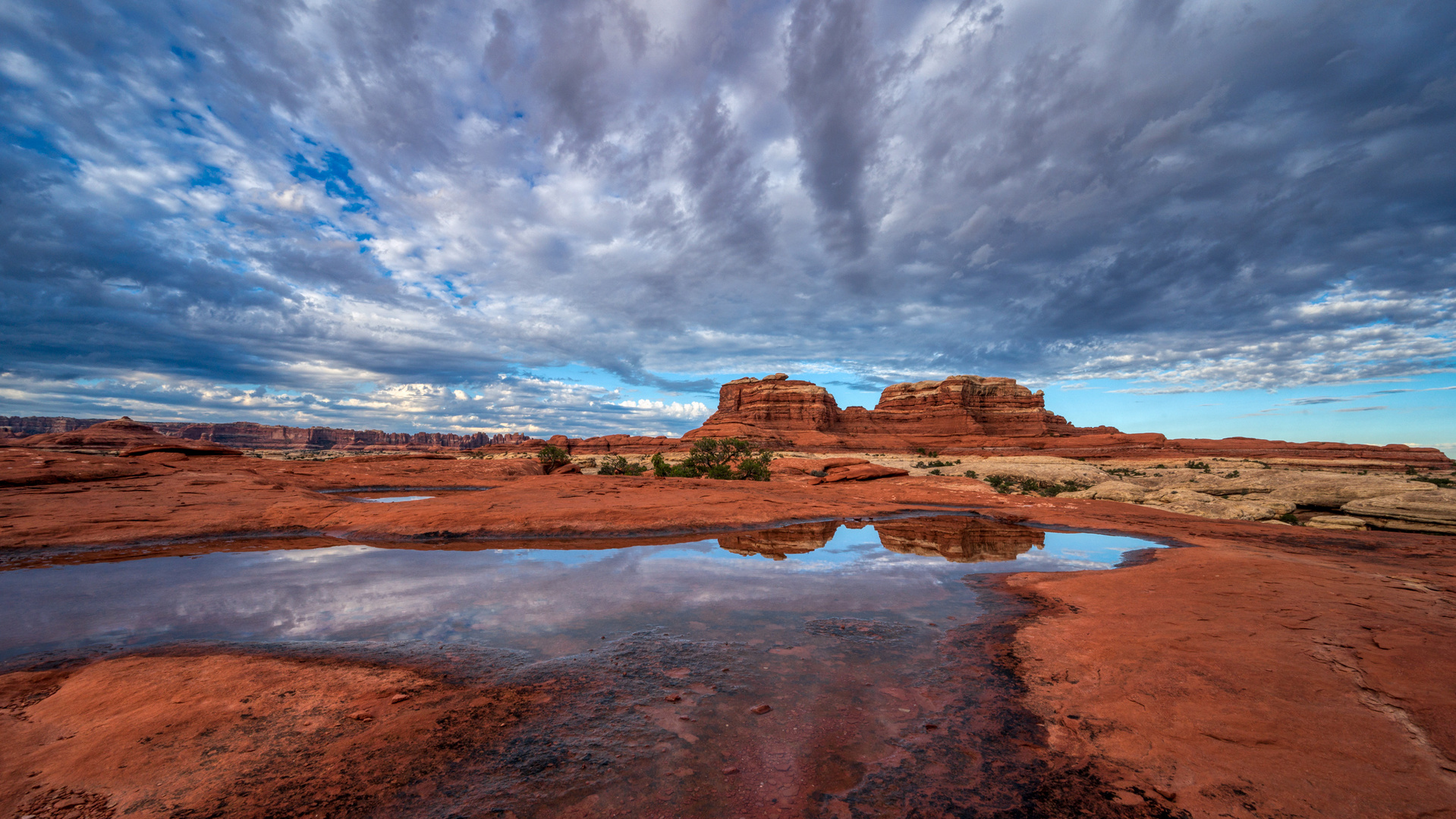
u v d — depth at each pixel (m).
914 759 3.97
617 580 10.05
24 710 4.75
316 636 6.86
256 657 6.06
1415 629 6.21
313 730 4.34
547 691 5.21
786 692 5.20
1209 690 4.82
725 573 10.71
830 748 4.15
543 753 4.04
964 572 11.17
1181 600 8.12
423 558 12.20
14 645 6.55
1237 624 6.72
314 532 15.57
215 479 22.84
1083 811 3.28
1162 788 3.46
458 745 4.13
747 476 36.31
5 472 19.30
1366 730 3.92
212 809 3.26
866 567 11.50
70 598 8.70
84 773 3.66
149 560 11.87
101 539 13.49
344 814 3.24
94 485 20.23
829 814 3.31
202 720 4.46
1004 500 26.44
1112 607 8.07
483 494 21.17
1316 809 3.10
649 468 69.00
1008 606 8.48
